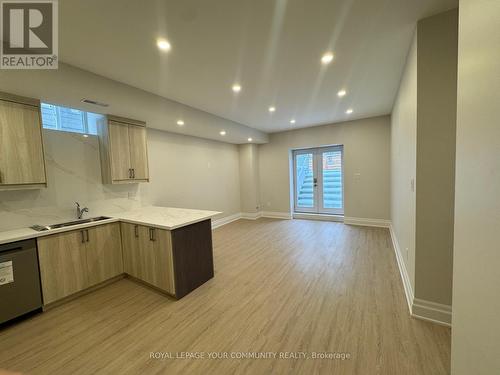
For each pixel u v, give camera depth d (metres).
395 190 3.77
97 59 2.18
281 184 6.40
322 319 2.02
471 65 0.82
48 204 2.74
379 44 2.10
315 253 3.65
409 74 2.22
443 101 1.77
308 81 2.86
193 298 2.45
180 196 4.71
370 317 2.02
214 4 1.54
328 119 5.05
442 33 1.73
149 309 2.27
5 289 2.03
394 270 2.95
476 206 0.78
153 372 1.53
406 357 1.58
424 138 1.86
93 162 3.18
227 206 6.09
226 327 1.96
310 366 1.53
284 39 1.98
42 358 1.68
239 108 3.89
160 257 2.51
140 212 3.35
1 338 1.91
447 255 1.84
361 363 1.54
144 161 3.52
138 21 1.69
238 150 6.58
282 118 4.74
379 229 4.93
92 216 3.15
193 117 3.75
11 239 2.06
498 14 0.64
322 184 6.18
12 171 2.19
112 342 1.82
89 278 2.62
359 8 1.64
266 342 1.77
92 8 1.54
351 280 2.72
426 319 1.94
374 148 5.06
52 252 2.33
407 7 1.64
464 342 0.88
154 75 2.56
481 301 0.74
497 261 0.65
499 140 0.63
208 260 2.84
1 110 2.13
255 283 2.73
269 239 4.50
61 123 2.91
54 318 2.16
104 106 2.75
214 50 2.11
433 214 1.87
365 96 3.50
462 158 0.91
